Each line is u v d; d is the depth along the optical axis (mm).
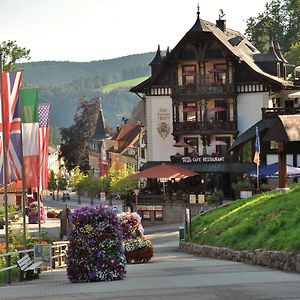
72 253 30641
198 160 101688
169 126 105500
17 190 126250
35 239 55812
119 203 158875
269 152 96000
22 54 120062
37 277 35312
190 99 103438
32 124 39688
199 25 102188
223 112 103938
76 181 186250
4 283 32594
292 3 166750
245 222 43188
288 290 21969
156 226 91188
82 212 30844
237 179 99938
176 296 21391
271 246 34062
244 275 28484
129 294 22688
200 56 102812
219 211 56531
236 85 102625
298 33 161000
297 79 113250
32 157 39750
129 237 47500
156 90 105812
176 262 42562
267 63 109750
